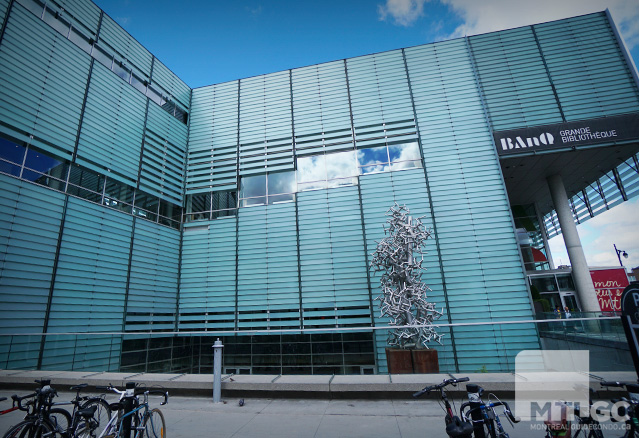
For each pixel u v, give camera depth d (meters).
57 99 11.19
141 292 13.26
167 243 15.06
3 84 9.73
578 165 17.64
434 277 13.10
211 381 6.25
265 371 12.43
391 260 10.63
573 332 6.62
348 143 15.52
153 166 14.91
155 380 6.46
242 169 16.28
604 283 21.42
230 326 14.23
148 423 4.09
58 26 11.69
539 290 19.58
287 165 15.76
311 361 12.10
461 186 13.98
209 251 15.47
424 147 14.77
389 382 5.84
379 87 15.96
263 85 17.31
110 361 8.22
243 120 17.00
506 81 15.10
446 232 13.55
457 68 15.58
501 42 15.69
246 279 14.71
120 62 14.04
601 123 13.95
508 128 14.53
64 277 10.54
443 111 15.10
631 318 3.07
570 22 15.45
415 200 14.16
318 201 15.04
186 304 14.94
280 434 4.38
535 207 24.34
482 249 13.12
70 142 11.39
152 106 15.30
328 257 14.23
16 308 9.20
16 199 9.64
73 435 3.88
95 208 11.95
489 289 12.66
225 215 15.85
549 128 14.21
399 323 9.96
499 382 5.52
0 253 9.08
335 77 16.56
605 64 14.60
